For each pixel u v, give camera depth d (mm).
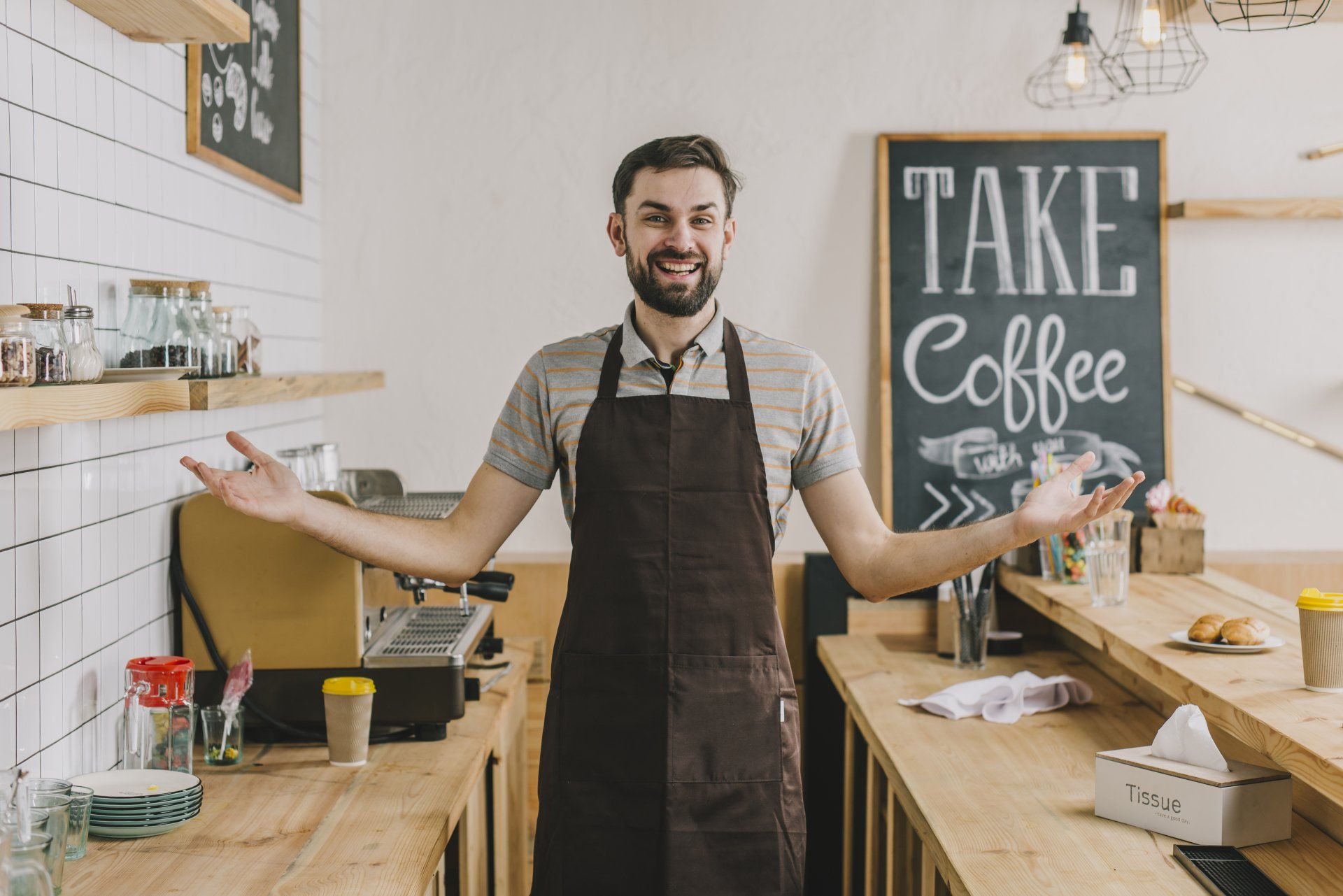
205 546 2156
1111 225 3307
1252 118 3305
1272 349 3338
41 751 1769
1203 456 3359
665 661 1810
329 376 2598
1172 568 2986
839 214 3324
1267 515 3361
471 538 1925
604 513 1840
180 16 1923
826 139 3309
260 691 2168
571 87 3299
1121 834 1806
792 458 1881
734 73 3295
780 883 1813
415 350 3357
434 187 3324
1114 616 2496
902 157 3293
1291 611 2543
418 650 2256
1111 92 3301
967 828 1834
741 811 1809
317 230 3301
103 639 1960
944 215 3303
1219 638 2193
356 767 2061
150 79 2170
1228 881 1586
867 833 2617
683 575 1823
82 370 1593
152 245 2186
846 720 3031
